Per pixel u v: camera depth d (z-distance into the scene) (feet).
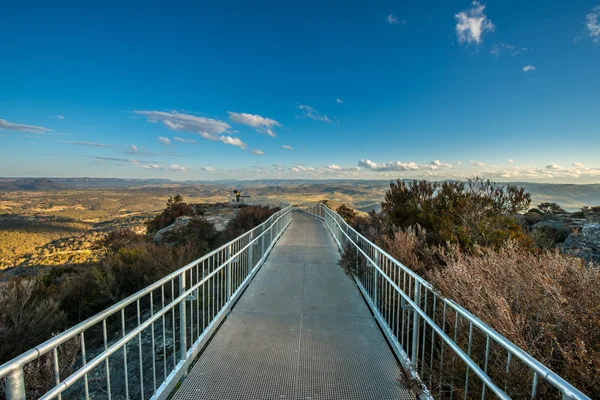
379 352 11.06
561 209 51.57
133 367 12.64
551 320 7.72
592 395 6.04
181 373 9.40
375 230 27.17
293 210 104.12
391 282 11.71
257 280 20.62
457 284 10.02
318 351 11.11
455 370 7.91
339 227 31.24
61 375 10.93
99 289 21.17
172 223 64.34
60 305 19.30
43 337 15.20
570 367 6.38
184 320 9.88
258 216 57.57
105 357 6.38
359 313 14.87
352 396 8.63
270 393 8.73
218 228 53.98
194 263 10.98
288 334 12.52
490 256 12.88
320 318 14.24
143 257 25.00
